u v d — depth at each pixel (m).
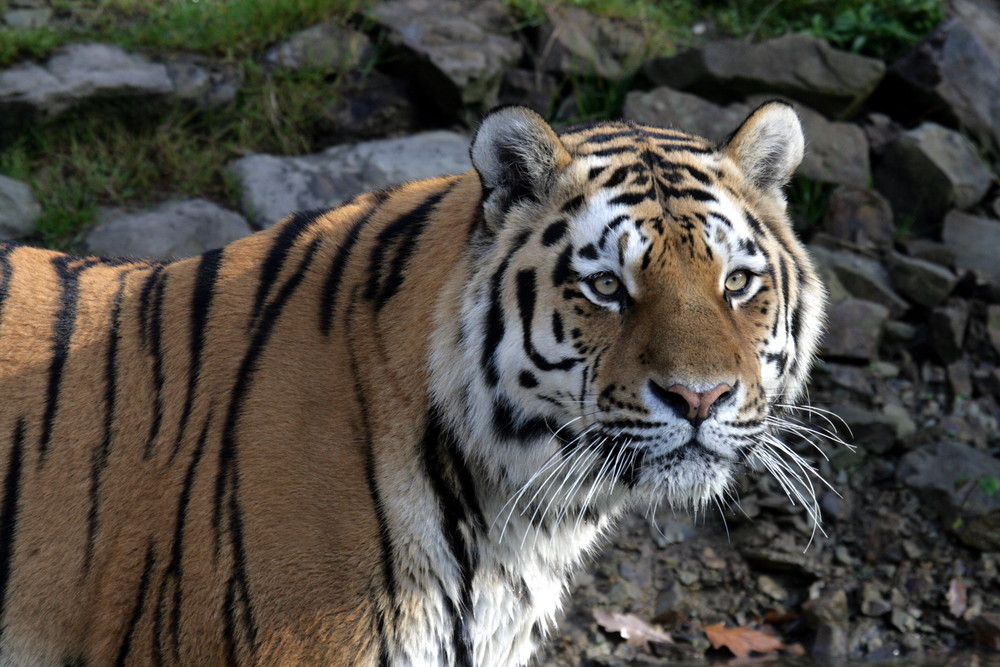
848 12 13.10
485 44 11.98
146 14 11.85
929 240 11.66
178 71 11.13
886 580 9.02
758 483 9.65
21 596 5.54
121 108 10.75
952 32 12.56
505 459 5.45
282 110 11.27
